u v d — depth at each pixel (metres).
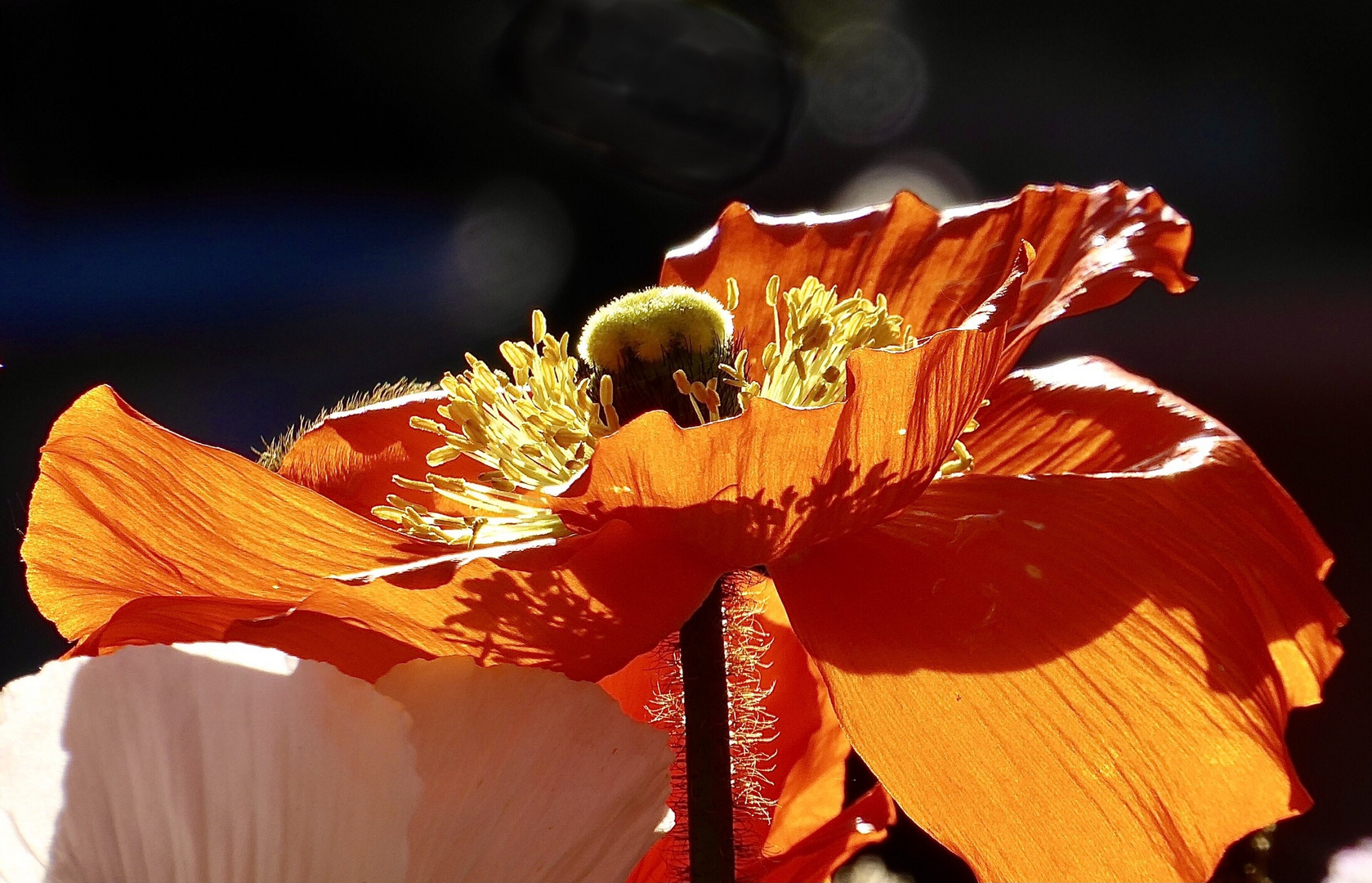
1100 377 0.36
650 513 0.31
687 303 0.35
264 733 0.28
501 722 0.29
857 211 0.39
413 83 3.75
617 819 0.29
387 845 0.28
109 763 0.28
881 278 0.38
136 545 0.32
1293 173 4.13
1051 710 0.31
